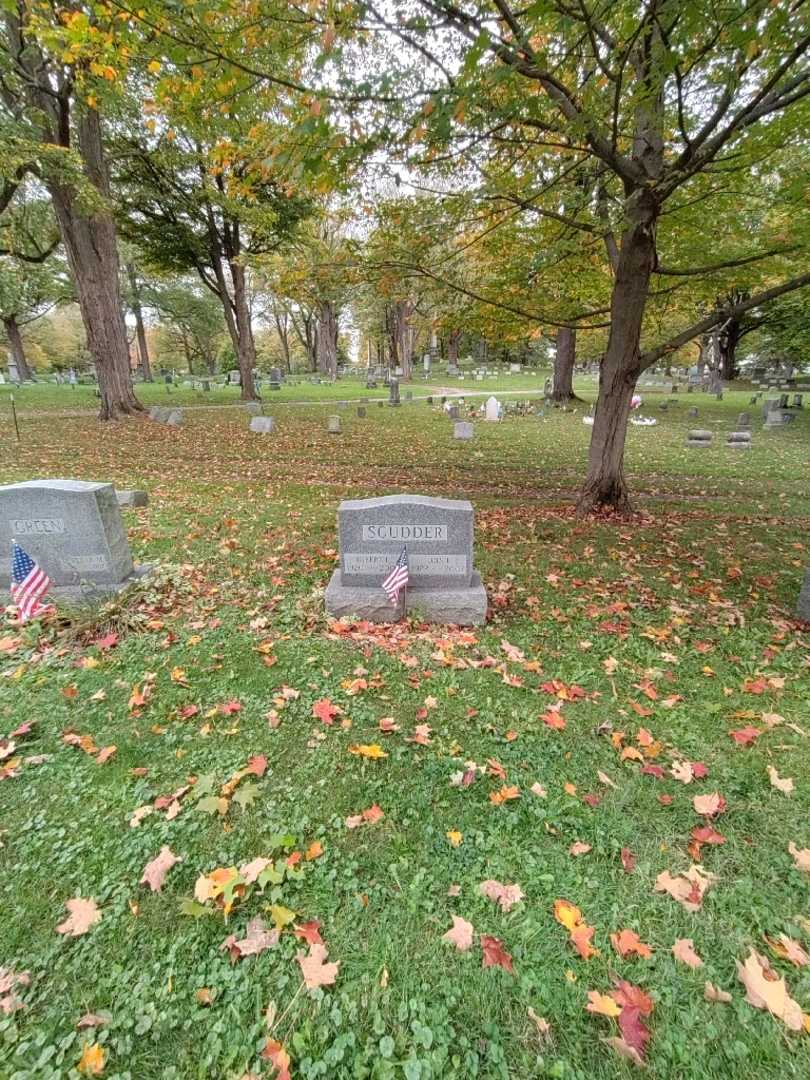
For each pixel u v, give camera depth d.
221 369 69.56
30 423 18.50
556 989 2.07
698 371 47.69
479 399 31.45
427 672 4.19
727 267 7.62
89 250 18.47
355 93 4.34
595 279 10.18
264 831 2.75
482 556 6.72
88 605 5.08
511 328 9.79
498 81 3.96
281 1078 1.78
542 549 7.04
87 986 2.07
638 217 7.07
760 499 10.27
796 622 5.16
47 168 13.99
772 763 3.27
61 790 3.02
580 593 5.71
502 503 9.65
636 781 3.12
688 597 5.65
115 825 2.79
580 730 3.55
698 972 2.13
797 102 5.80
